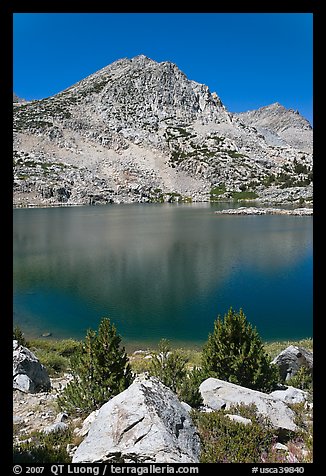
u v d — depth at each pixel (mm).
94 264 48156
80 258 52188
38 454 8086
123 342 23859
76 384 11906
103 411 8383
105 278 41062
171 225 90938
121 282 39312
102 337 11828
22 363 14023
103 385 11375
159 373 12062
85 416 11055
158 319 28297
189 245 61281
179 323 27406
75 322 27969
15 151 199625
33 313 30109
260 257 50844
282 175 196375
